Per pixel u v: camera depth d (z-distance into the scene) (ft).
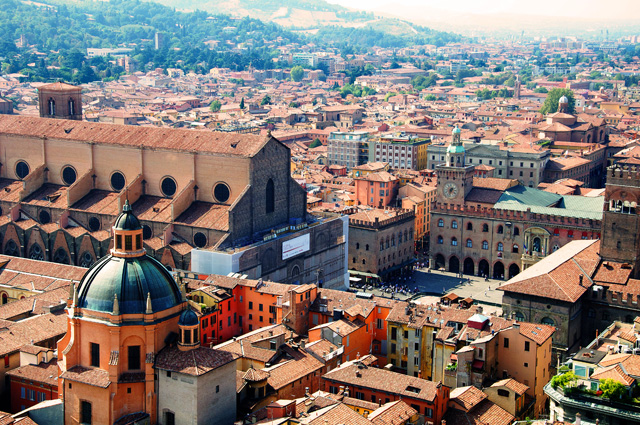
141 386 440.86
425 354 540.93
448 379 487.61
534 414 493.36
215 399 441.27
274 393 465.47
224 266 650.43
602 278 625.00
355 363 492.95
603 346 475.31
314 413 412.36
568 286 604.49
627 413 384.27
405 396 450.71
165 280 452.35
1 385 504.84
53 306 565.53
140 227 449.89
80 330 444.96
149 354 438.40
